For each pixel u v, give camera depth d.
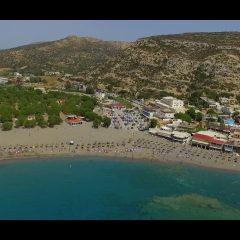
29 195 168.50
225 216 155.25
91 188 180.88
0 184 180.12
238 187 192.12
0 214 147.75
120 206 160.88
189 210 159.62
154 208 160.12
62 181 188.38
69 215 149.12
